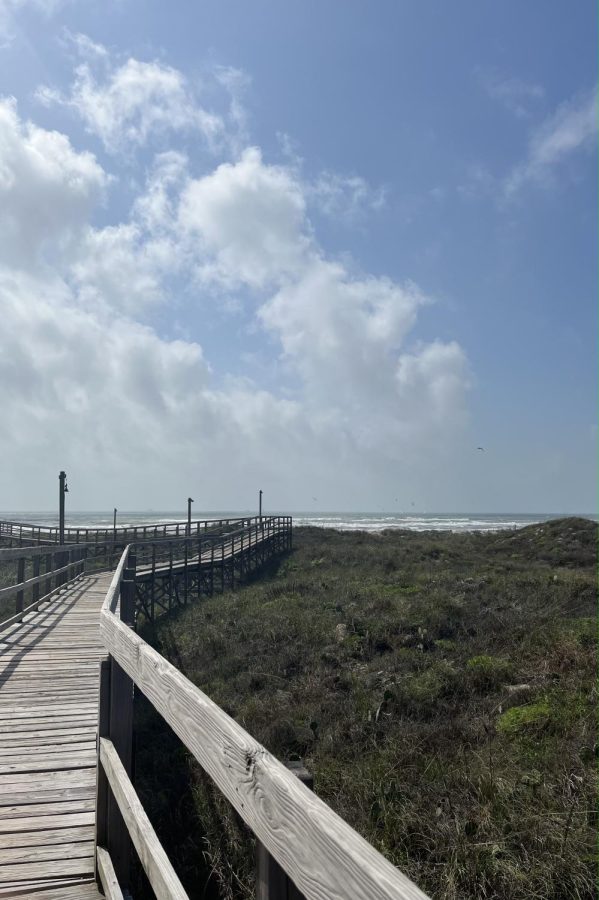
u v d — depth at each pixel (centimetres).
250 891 484
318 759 692
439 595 1329
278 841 118
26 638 1025
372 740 717
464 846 456
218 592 2186
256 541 2789
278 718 804
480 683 850
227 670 1064
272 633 1218
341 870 95
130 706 349
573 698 714
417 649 1037
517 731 671
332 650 1088
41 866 361
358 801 561
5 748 556
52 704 686
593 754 567
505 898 411
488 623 1110
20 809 438
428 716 786
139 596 1758
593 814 475
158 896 205
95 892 331
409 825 511
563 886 409
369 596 1461
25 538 3856
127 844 340
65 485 3164
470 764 601
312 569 2466
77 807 441
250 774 134
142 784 684
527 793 518
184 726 189
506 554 2773
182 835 593
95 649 951
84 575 2138
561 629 983
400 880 83
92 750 553
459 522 10750
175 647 1288
